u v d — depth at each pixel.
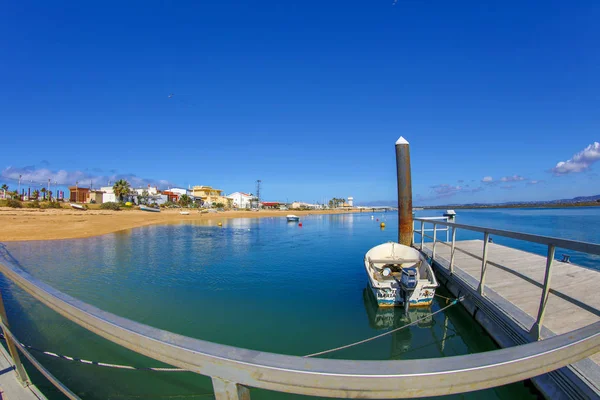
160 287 12.02
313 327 8.16
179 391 5.41
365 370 1.00
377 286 8.23
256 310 9.46
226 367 1.09
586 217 53.31
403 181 13.37
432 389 1.01
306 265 16.06
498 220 45.72
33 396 2.42
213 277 13.57
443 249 12.12
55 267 15.58
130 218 50.03
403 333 7.35
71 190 76.75
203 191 126.75
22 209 49.53
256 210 117.69
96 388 5.45
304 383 1.01
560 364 1.20
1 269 2.67
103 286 12.16
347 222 60.00
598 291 6.13
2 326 2.50
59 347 6.82
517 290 6.51
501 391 4.55
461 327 7.30
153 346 1.23
